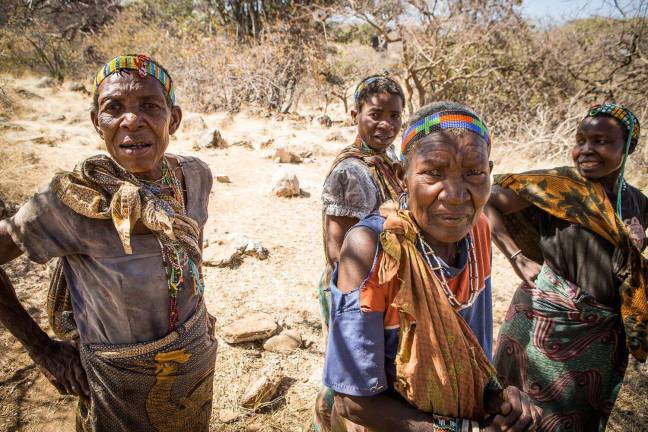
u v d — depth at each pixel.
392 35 14.44
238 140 9.60
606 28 11.75
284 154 8.74
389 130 2.45
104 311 1.64
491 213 2.32
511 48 12.33
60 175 1.53
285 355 3.28
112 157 1.68
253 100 14.55
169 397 1.75
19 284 3.99
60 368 1.78
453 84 13.04
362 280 1.31
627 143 2.06
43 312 3.66
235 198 6.58
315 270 4.59
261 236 5.29
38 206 1.51
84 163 1.55
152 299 1.63
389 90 2.44
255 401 2.80
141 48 16.94
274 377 2.91
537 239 2.33
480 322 1.51
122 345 1.66
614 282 2.09
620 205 2.16
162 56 15.89
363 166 2.35
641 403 3.05
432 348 1.27
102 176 1.55
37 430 2.68
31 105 11.04
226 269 4.43
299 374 3.11
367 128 2.46
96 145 8.39
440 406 1.29
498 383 1.37
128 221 1.48
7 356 3.19
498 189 2.31
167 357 1.68
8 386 2.95
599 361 2.15
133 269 1.59
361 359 1.30
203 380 1.84
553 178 2.14
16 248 1.60
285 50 15.19
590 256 2.10
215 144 9.34
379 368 1.31
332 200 2.30
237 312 3.78
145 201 1.54
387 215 1.37
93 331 1.69
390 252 1.26
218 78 14.23
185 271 1.68
